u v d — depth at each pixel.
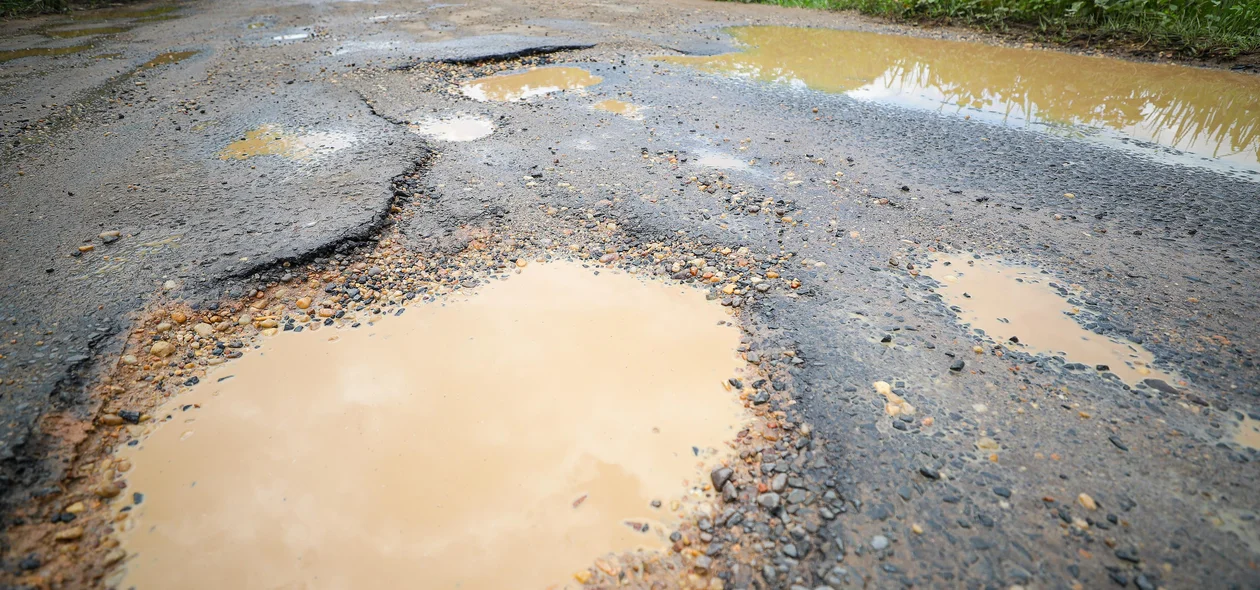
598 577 1.89
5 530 1.96
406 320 2.99
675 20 10.26
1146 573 1.82
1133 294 3.06
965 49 8.34
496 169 4.44
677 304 3.10
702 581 1.87
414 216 3.80
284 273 3.21
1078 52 8.00
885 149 4.88
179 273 3.13
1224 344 2.71
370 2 12.15
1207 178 4.32
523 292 3.19
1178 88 6.44
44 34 9.41
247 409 2.49
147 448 2.31
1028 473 2.13
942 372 2.59
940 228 3.69
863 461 2.20
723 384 2.61
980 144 4.98
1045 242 3.53
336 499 2.14
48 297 2.94
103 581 1.88
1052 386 2.51
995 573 1.83
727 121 5.46
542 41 8.28
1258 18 7.26
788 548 1.94
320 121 5.36
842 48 8.45
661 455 2.29
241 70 7.07
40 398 2.37
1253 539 1.91
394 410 2.50
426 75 6.80
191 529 2.04
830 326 2.88
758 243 3.53
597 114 5.61
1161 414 2.36
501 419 2.46
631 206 3.92
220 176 4.28
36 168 4.45
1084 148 4.89
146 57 7.81
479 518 2.08
